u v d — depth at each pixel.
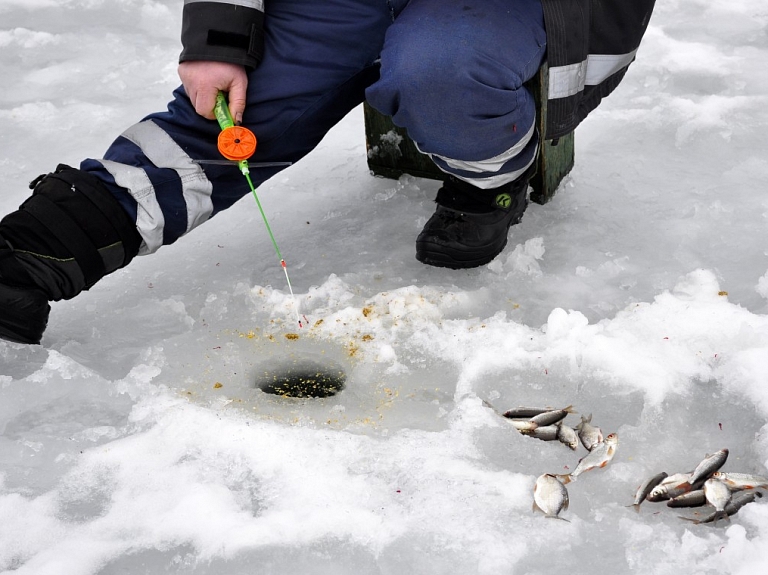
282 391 2.10
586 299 2.37
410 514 1.70
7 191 2.94
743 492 1.74
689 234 2.60
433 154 2.31
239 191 2.28
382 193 2.94
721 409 1.96
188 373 2.15
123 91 3.66
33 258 2.05
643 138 3.16
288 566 1.62
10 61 3.93
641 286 2.40
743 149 3.04
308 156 3.21
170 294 2.47
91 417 2.00
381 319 2.31
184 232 2.20
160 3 4.48
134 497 1.77
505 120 2.14
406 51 2.08
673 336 2.13
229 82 2.11
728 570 1.56
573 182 2.91
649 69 3.65
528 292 2.41
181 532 1.68
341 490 1.76
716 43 3.86
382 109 2.19
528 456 1.86
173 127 2.18
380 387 2.09
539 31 2.15
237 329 2.31
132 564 1.63
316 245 2.68
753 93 3.41
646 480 1.77
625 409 1.99
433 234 2.48
